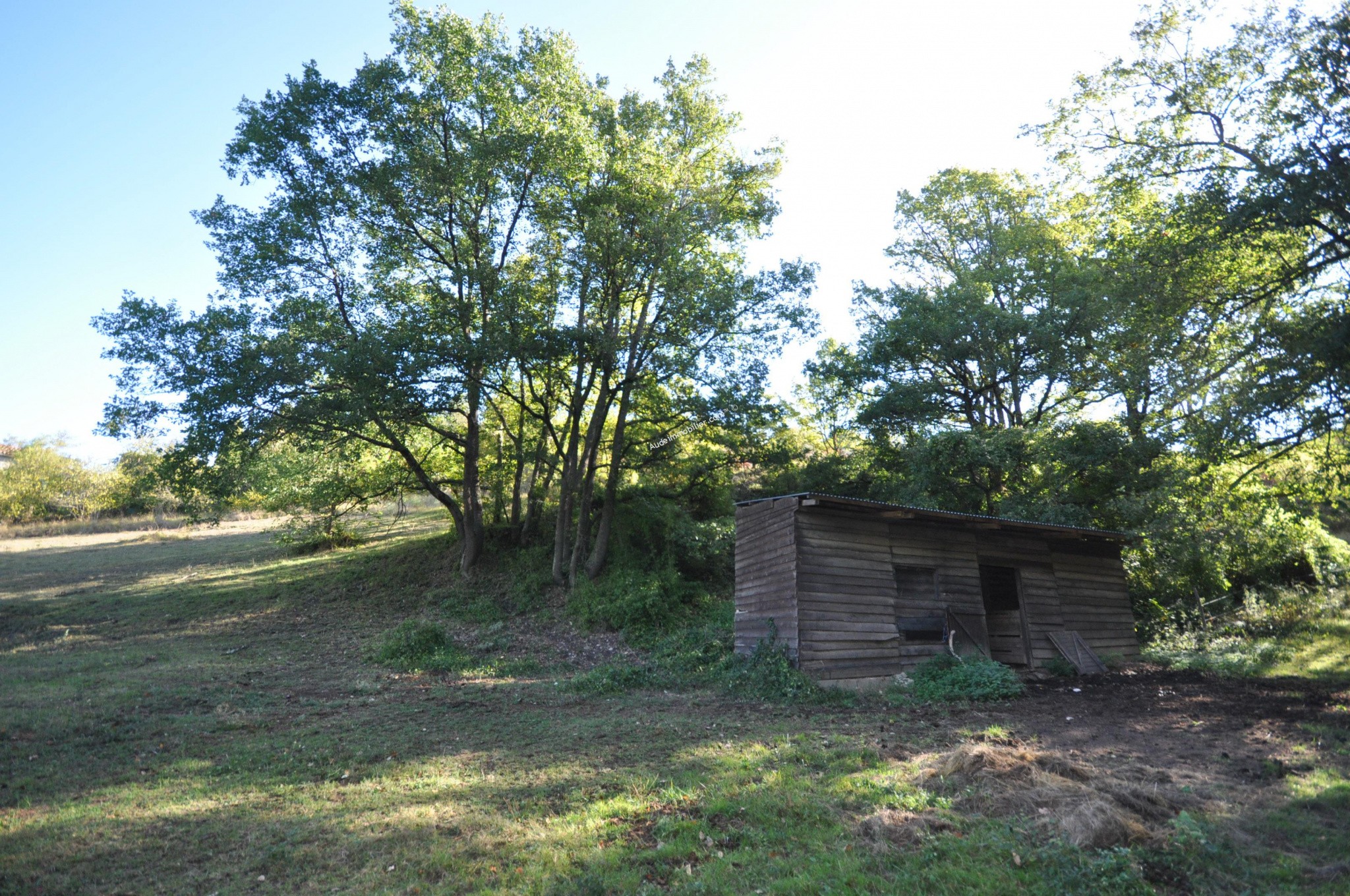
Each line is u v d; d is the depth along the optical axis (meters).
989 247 28.75
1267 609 20.17
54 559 33.22
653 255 20.72
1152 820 6.00
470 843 5.93
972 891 4.82
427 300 23.62
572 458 23.53
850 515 14.80
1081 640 16.91
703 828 6.07
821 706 12.09
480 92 21.88
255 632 20.20
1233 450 15.89
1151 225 19.83
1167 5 18.12
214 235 20.25
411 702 12.62
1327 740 8.73
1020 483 23.50
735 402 21.11
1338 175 13.18
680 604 21.16
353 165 21.58
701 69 23.09
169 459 19.44
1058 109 20.31
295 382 19.44
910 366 26.80
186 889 5.29
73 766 8.45
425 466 26.83
